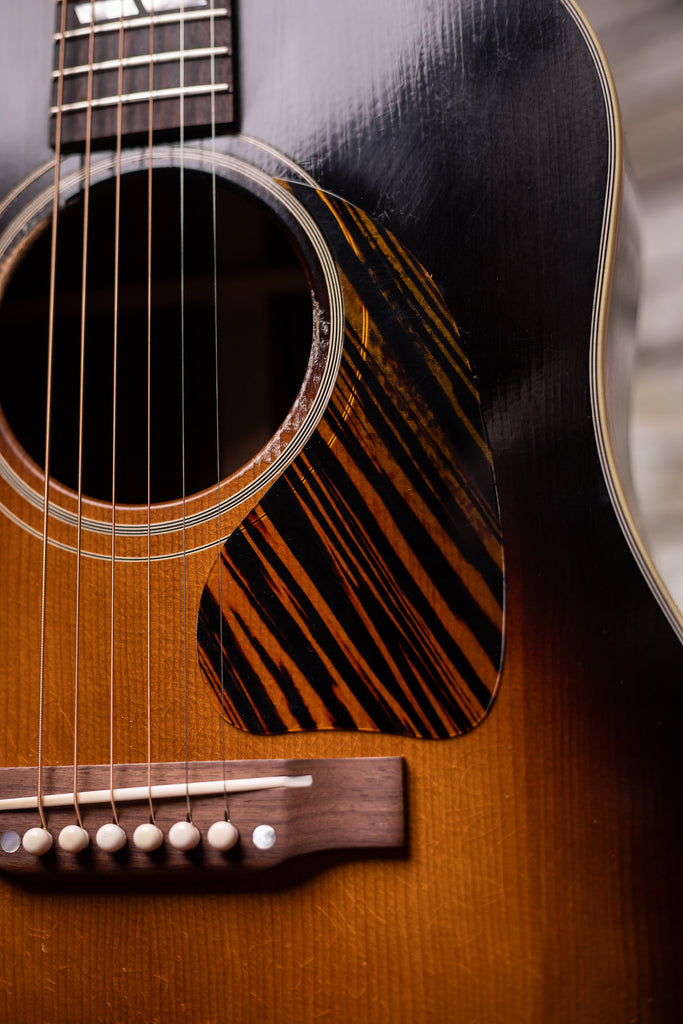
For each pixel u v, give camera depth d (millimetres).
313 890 547
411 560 562
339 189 586
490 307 570
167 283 734
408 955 540
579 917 535
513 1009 533
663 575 799
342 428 572
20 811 561
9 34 626
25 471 593
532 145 575
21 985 557
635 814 538
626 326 595
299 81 597
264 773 551
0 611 582
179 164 604
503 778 545
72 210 620
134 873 552
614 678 545
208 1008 547
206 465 747
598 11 816
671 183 805
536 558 555
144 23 613
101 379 729
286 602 565
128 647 571
